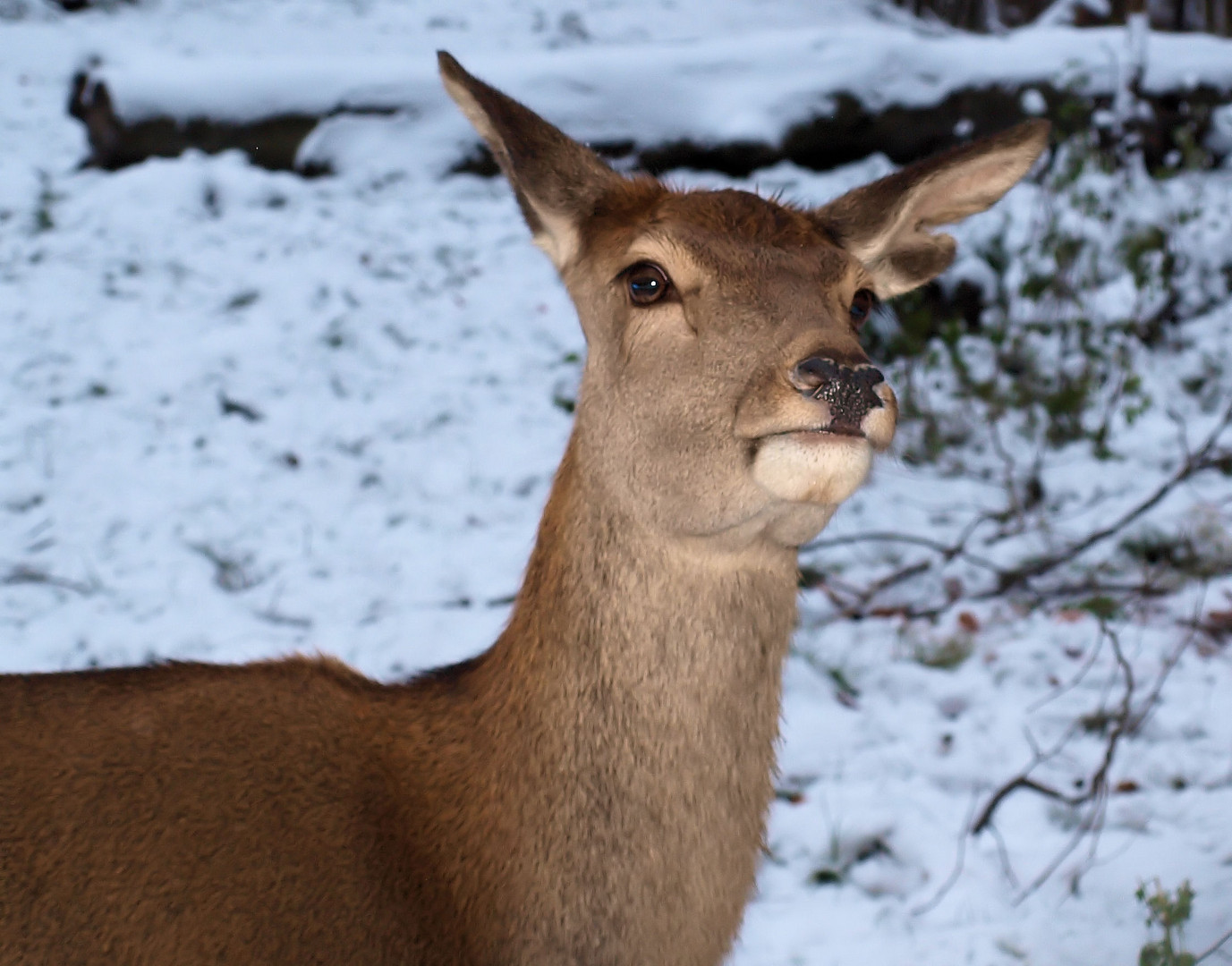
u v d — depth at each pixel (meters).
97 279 16.33
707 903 4.79
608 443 4.89
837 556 11.98
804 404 4.41
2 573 11.04
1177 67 20.42
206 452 13.18
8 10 27.31
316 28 27.75
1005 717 9.51
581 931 4.72
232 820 4.79
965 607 11.12
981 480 13.66
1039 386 14.81
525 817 4.79
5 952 4.59
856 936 7.30
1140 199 17.45
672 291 4.84
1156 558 12.02
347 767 4.96
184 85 19.36
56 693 4.99
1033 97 19.25
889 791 8.59
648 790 4.74
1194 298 16.72
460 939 4.82
